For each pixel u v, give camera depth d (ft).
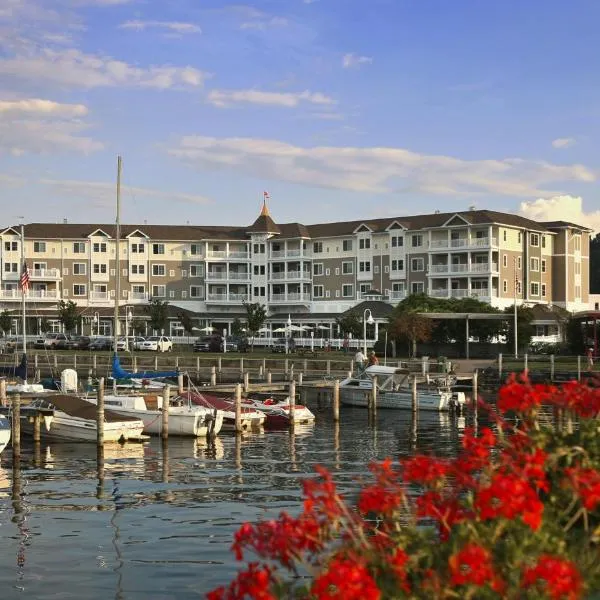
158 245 357.00
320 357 226.38
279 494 69.21
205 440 108.47
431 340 235.61
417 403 147.33
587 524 21.50
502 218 308.40
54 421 103.40
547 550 19.06
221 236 360.28
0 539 53.31
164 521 58.59
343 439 110.01
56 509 62.85
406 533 20.52
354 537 20.93
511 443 24.62
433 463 22.79
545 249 326.85
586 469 22.08
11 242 347.77
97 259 353.31
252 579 19.90
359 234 335.26
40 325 333.21
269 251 356.79
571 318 220.23
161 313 315.78
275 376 175.22
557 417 28.12
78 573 45.75
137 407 115.85
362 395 152.35
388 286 326.65
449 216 315.78
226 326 360.07
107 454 94.48
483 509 19.49
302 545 21.16
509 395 25.72
